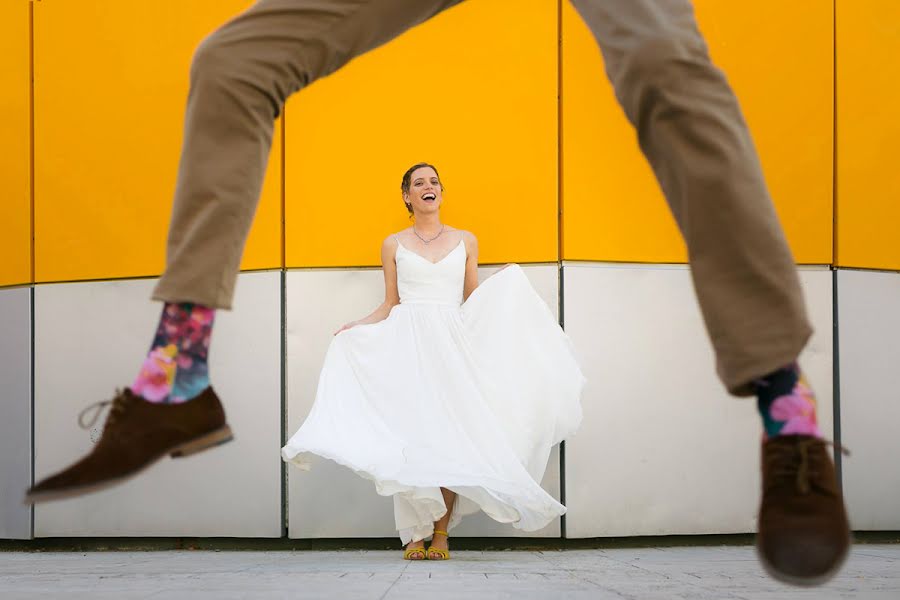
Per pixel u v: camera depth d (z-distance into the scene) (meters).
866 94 4.11
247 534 3.95
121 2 4.13
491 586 2.42
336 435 3.53
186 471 4.01
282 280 4.04
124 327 4.09
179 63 4.10
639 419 3.93
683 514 3.93
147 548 4.03
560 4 4.03
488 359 3.66
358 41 0.95
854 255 4.07
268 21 0.92
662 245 4.00
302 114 4.08
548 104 4.02
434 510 3.46
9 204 4.19
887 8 4.14
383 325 3.75
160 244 4.07
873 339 4.07
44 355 4.15
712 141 0.87
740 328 0.88
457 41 4.06
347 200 4.05
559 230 4.00
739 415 3.96
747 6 4.04
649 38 0.88
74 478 0.89
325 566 3.18
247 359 4.00
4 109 4.20
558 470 3.90
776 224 0.88
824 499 0.94
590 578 2.67
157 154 4.10
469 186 4.04
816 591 2.28
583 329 3.93
